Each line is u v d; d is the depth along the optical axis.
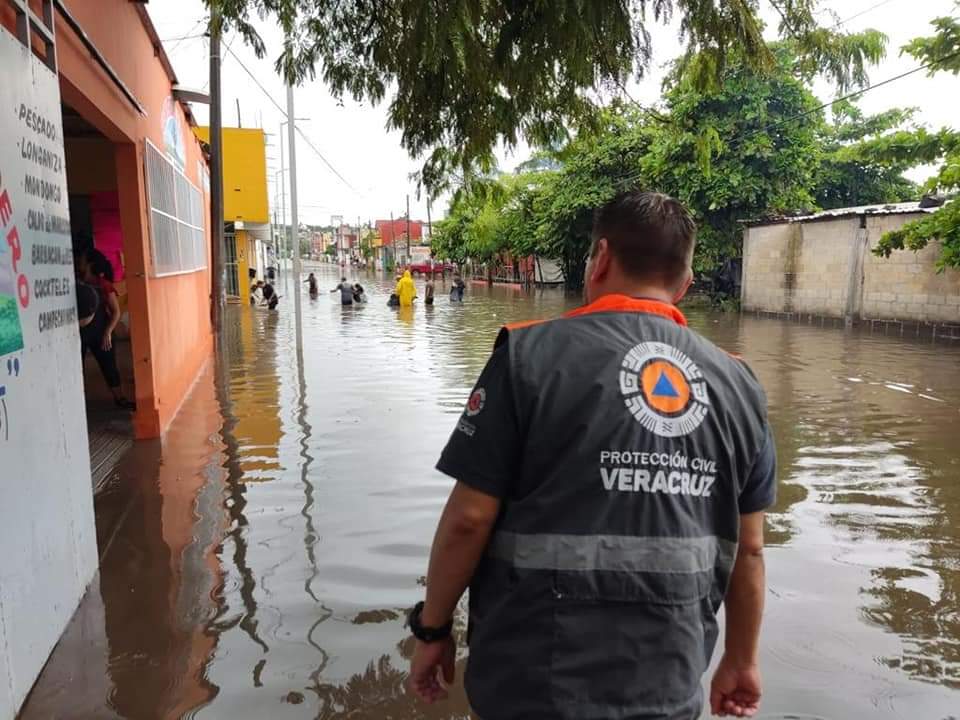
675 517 1.43
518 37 4.04
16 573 2.80
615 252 1.64
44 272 3.27
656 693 1.41
